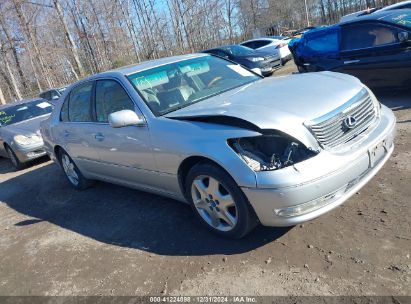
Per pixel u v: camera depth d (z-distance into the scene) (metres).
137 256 3.72
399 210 3.42
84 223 4.82
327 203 3.00
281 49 15.77
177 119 3.63
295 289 2.80
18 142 8.56
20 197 6.65
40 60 27.05
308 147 2.93
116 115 3.75
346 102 3.28
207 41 33.19
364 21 6.97
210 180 3.39
